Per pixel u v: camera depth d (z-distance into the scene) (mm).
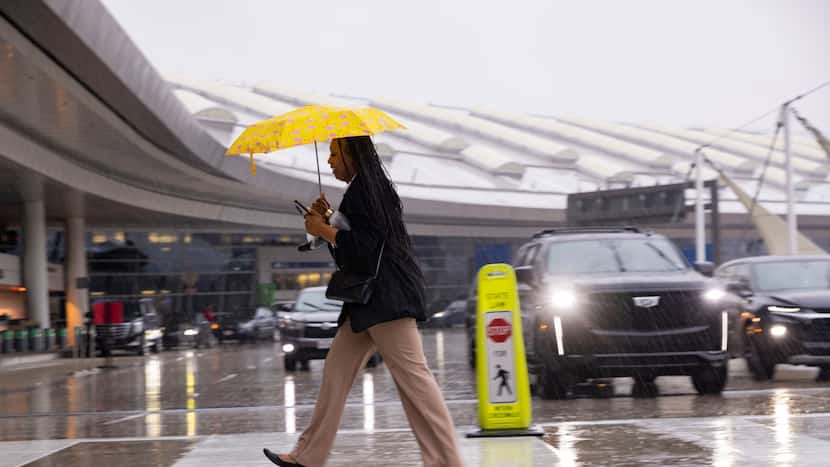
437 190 108812
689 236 123375
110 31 32781
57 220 74375
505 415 12109
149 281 92938
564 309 17672
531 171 122750
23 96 36938
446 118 138375
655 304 17719
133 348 55594
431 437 8031
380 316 7891
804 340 21125
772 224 77938
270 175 73625
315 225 7984
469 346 28828
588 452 10445
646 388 20031
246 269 97062
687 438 11250
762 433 11469
